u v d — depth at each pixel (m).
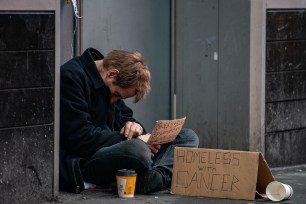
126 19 10.68
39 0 8.14
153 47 11.05
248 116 10.62
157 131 8.49
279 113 10.83
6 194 8.05
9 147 8.04
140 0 10.83
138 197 8.61
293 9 10.82
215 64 10.95
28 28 8.08
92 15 10.30
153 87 11.13
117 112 9.19
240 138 10.75
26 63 8.09
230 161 8.66
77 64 8.71
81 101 8.55
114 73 8.66
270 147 10.78
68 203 8.30
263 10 10.52
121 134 8.70
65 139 8.59
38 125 8.25
